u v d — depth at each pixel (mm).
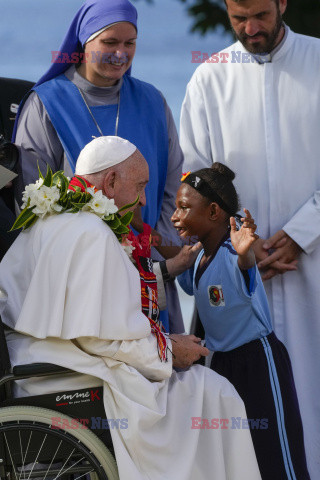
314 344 14391
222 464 11094
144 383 10703
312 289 14375
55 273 10688
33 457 10664
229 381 12266
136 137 14062
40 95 13938
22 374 10477
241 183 14680
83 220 10930
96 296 10570
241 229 11688
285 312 14477
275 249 14391
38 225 11195
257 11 13656
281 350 12547
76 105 13961
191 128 15070
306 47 14625
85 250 10734
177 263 13250
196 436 10992
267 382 12203
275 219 14516
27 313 10688
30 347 10852
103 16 13445
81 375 10836
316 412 14312
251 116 14602
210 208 12461
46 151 13883
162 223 14414
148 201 13906
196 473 11125
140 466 10695
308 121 14414
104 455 10555
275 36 14031
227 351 12516
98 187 11508
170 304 14109
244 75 14719
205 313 12688
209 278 12461
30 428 10500
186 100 15195
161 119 14453
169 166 14664
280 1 14023
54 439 10648
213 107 14883
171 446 10898
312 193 14453
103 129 13945
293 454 12133
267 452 12055
